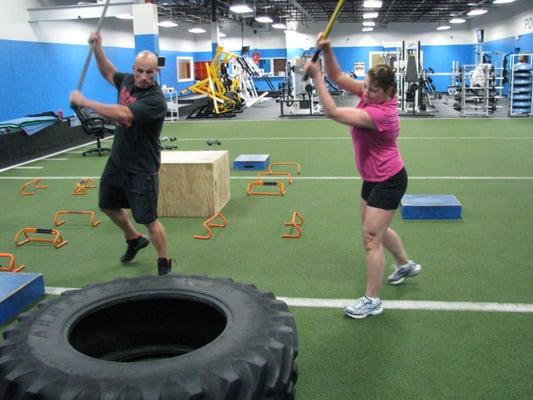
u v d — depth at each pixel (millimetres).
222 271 4133
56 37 15789
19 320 2252
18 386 1773
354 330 3150
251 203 6145
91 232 5230
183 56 28016
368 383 2631
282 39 30094
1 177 8039
